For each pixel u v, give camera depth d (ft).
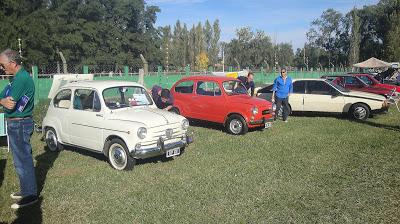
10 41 123.03
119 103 25.50
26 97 17.39
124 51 194.90
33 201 18.35
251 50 298.35
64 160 25.95
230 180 21.49
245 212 17.22
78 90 26.55
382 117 45.50
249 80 45.85
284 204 18.10
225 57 306.14
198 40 285.84
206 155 27.04
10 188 20.36
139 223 16.30
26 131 17.76
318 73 130.93
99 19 182.29
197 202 18.37
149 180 21.63
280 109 43.83
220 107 35.68
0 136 28.71
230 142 31.37
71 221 16.57
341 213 16.99
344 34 297.94
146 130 22.95
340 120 43.45
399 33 223.92
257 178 21.77
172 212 17.29
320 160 25.41
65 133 27.07
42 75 48.37
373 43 276.82
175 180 21.58
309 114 49.06
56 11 161.79
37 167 24.35
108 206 18.04
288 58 310.24
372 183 20.65
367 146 29.14
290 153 27.43
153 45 207.41
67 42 153.99
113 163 24.02
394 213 16.87
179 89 39.17
